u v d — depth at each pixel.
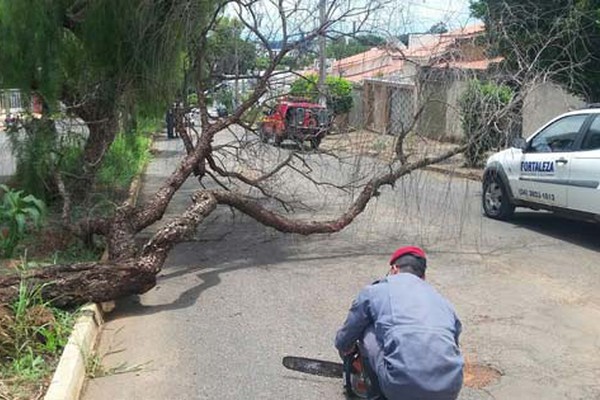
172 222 7.71
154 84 10.21
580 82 15.27
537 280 8.13
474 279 8.21
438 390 3.52
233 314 7.04
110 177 14.79
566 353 5.89
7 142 11.80
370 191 9.91
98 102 11.24
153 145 25.28
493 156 11.85
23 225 8.81
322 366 4.79
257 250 9.92
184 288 8.04
